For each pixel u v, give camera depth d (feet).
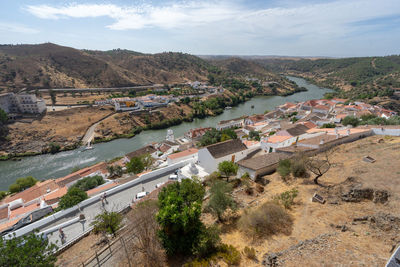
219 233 64.64
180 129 403.34
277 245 54.29
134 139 350.23
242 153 131.75
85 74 606.55
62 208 104.06
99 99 472.03
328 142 115.65
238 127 354.95
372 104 428.97
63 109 387.55
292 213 66.03
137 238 68.33
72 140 322.75
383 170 71.31
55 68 576.20
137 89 605.31
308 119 272.10
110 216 77.30
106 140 335.47
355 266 40.09
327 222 57.77
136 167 168.66
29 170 247.29
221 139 234.79
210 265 51.80
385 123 161.99
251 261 51.11
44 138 314.96
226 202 71.10
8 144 292.40
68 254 72.95
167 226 60.39
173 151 245.65
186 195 76.69
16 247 49.96
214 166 119.44
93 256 67.41
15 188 185.98
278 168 97.30
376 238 46.14
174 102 500.33
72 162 267.59
